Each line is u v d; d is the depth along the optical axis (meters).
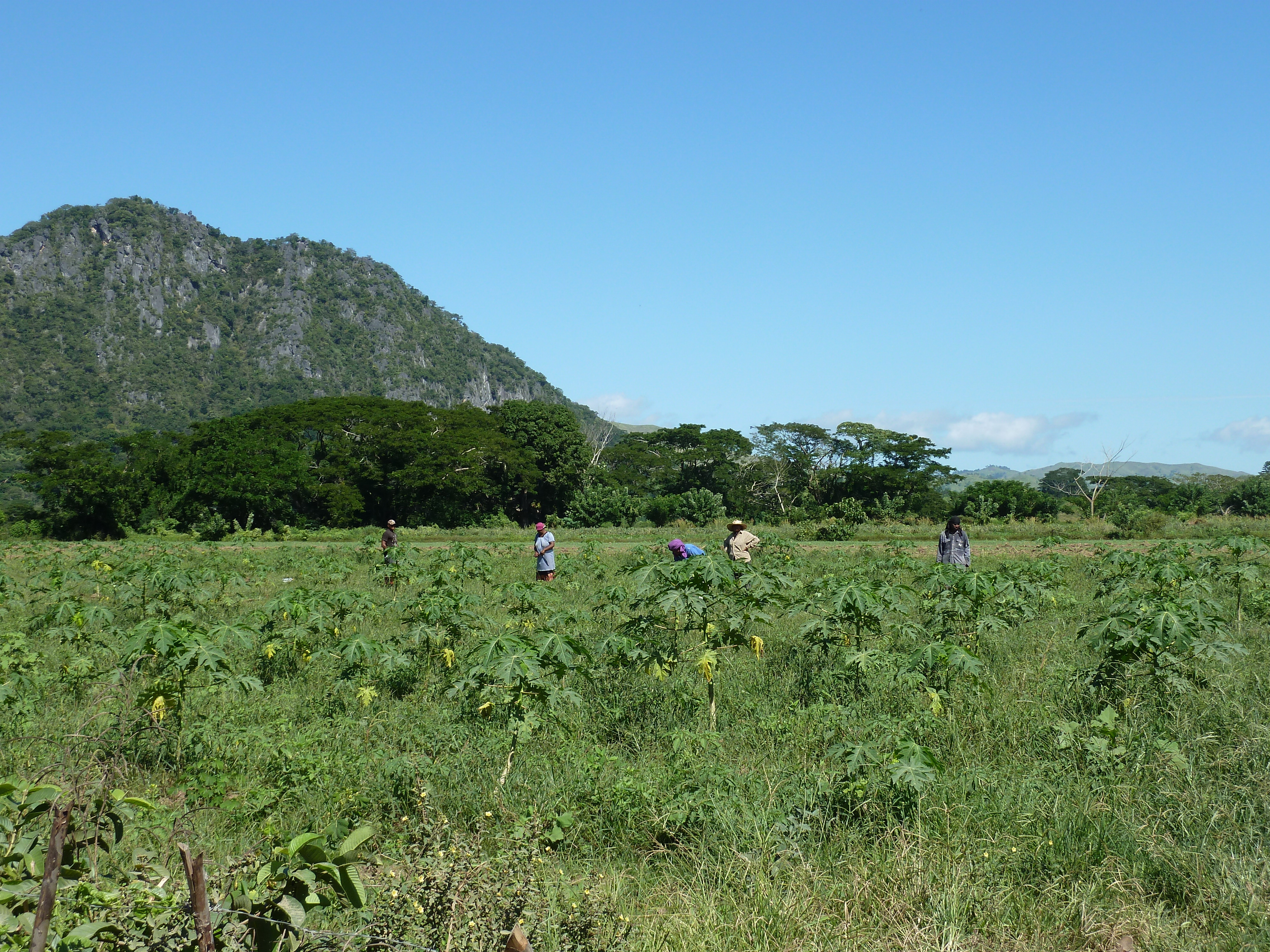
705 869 4.94
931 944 4.20
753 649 8.52
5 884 3.33
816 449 89.81
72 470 51.41
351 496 65.06
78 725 7.07
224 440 61.38
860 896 4.57
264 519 58.06
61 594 15.06
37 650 11.12
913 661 7.31
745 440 90.75
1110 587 13.80
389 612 14.70
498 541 40.22
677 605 7.95
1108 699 7.55
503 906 3.81
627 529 47.81
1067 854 4.96
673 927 4.33
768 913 4.38
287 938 3.29
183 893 3.44
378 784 6.17
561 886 4.57
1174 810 5.42
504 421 81.00
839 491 89.12
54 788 3.74
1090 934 4.29
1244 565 15.06
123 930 3.16
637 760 6.94
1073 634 11.49
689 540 36.91
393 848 5.09
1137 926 4.34
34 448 54.75
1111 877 4.77
